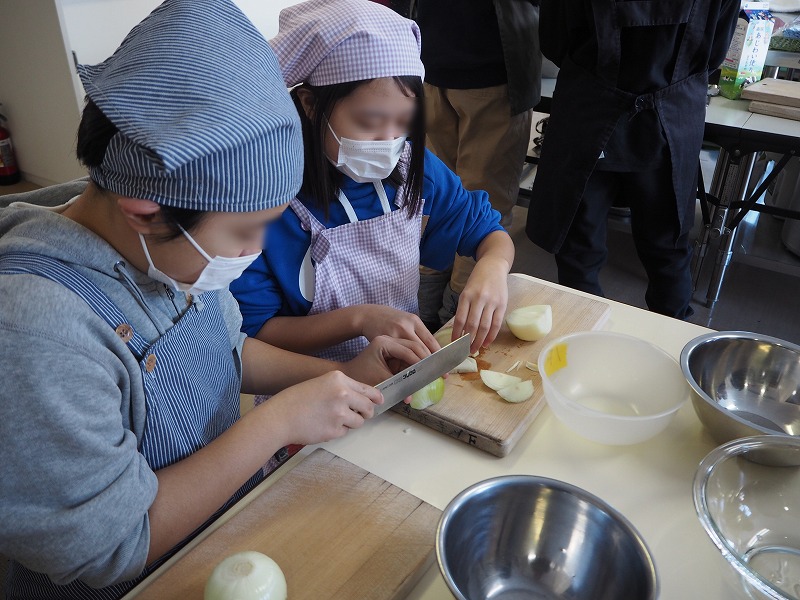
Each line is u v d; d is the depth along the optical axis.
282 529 0.68
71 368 0.57
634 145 1.82
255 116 0.54
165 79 0.52
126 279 0.65
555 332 1.04
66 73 2.27
